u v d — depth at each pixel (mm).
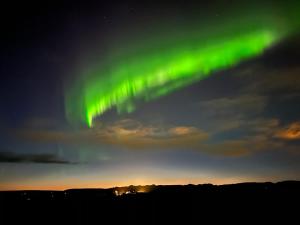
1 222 14664
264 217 14156
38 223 14328
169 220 14414
